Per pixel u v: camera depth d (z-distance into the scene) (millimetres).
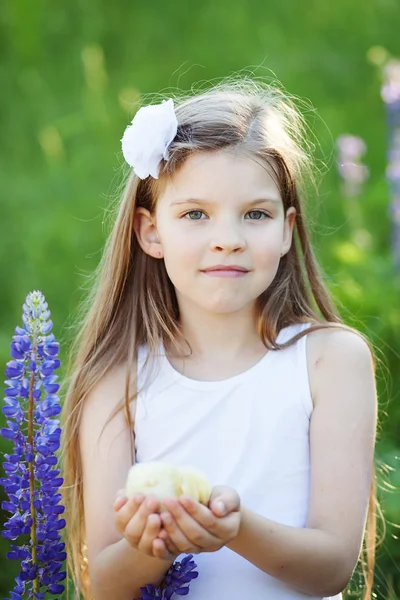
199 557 2875
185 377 2979
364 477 2865
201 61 8695
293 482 2883
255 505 2857
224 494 2471
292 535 2682
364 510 2855
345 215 6637
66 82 8789
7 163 8227
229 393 2936
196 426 2928
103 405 3016
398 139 6262
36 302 2836
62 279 6816
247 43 8773
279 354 2990
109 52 9070
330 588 2781
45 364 2814
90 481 2961
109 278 3158
